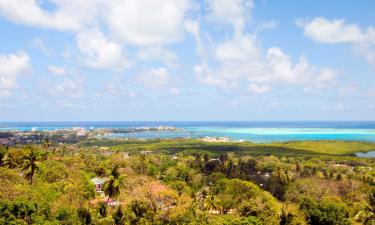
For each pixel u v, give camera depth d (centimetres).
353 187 14012
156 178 16475
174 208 9325
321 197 12250
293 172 19712
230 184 12256
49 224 6919
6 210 6844
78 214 7994
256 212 9700
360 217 9006
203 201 10981
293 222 8894
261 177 17688
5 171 10100
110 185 9275
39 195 8350
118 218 8512
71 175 11812
